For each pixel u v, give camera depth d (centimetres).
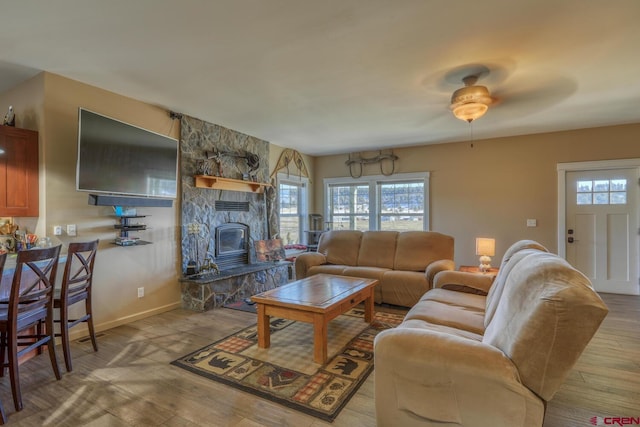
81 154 286
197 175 428
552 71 290
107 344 293
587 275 490
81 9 200
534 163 519
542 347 128
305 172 681
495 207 545
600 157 478
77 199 311
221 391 215
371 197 652
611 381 229
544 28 223
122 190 325
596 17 209
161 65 279
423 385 147
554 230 507
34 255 211
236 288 445
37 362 259
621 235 473
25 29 222
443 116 426
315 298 279
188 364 253
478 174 557
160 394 212
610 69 286
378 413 158
